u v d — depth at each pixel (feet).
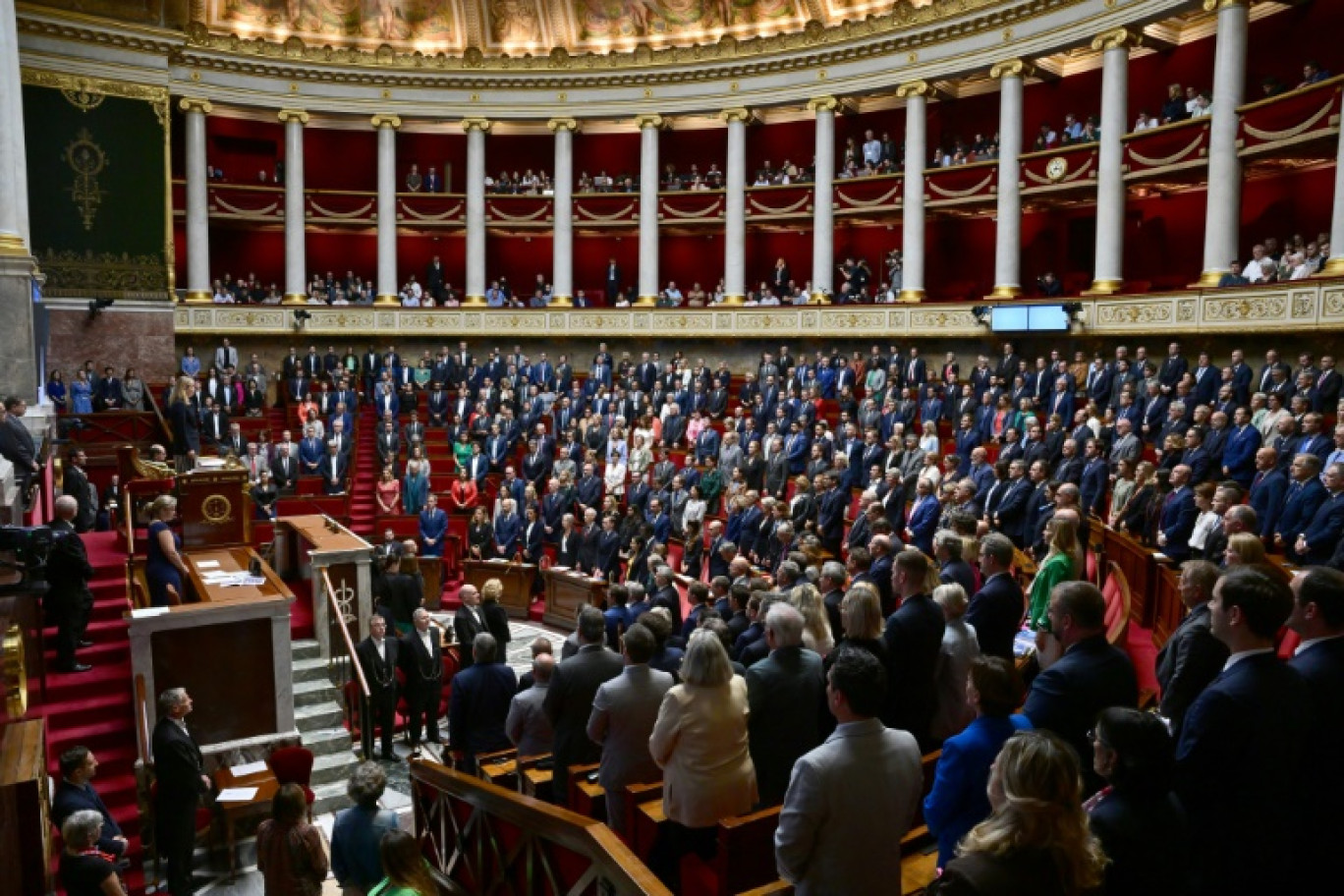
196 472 48.75
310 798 33.24
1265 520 35.68
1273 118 62.18
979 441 59.98
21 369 47.03
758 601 26.53
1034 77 86.63
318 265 110.32
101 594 42.65
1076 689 14.58
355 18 102.17
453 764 32.24
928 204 86.43
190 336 95.86
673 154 108.47
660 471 66.90
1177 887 10.36
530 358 103.40
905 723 19.07
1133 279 82.69
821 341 90.84
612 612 34.68
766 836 16.63
